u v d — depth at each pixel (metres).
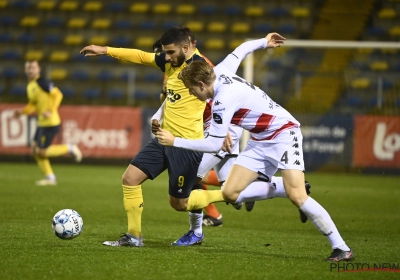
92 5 86.12
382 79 72.31
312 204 19.27
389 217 33.84
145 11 85.44
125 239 21.55
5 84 78.12
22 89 77.44
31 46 81.69
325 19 83.31
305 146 64.88
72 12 85.88
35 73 47.06
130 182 21.20
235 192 20.00
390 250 22.70
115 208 34.38
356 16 83.12
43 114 45.56
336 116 64.38
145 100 75.31
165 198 40.94
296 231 28.00
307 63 72.38
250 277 16.80
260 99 19.33
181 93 21.19
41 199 37.69
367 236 26.91
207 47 80.62
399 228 29.70
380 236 26.97
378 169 63.47
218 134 18.97
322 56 72.88
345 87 69.81
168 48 20.61
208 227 28.61
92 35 83.38
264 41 22.14
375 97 70.56
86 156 65.94
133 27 83.62
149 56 21.69
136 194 21.36
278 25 83.75
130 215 21.56
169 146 19.44
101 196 40.28
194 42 24.50
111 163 69.19
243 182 19.95
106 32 83.56
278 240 24.80
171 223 29.36
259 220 31.80
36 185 46.38
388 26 82.12
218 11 85.19
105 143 65.81
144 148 21.28
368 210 36.94
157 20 85.06
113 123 65.69
